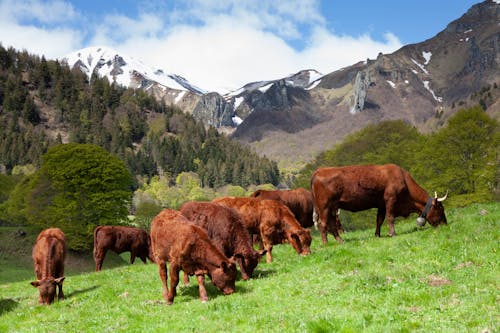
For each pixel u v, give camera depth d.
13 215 81.88
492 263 12.95
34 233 73.25
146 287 17.42
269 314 10.98
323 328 9.51
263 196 26.08
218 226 15.69
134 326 11.87
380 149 62.62
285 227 18.39
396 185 19.75
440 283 11.95
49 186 72.75
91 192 70.81
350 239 22.00
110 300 16.16
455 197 52.28
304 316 10.44
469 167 53.44
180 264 13.82
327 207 20.02
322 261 16.34
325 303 11.42
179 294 15.02
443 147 54.38
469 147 53.19
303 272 15.26
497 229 17.11
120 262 70.00
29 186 73.44
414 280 12.32
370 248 17.12
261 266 17.36
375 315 9.98
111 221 70.62
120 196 71.44
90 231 68.50
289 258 18.17
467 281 11.73
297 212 26.39
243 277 15.69
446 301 10.41
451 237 17.05
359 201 19.91
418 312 9.91
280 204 18.88
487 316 9.16
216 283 13.77
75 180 69.12
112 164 72.25
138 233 40.28
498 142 52.53
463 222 19.78
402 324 9.28
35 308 16.53
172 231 14.09
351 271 14.35
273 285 14.09
